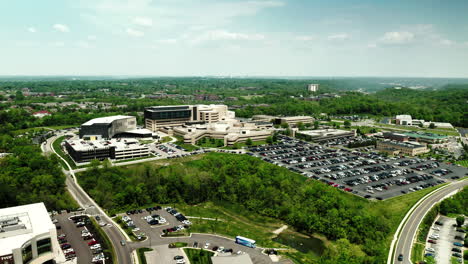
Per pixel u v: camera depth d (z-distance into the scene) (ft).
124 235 638.53
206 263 547.08
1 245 456.45
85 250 571.69
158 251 580.71
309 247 631.97
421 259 572.51
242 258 521.65
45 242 499.10
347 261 535.19
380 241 629.51
